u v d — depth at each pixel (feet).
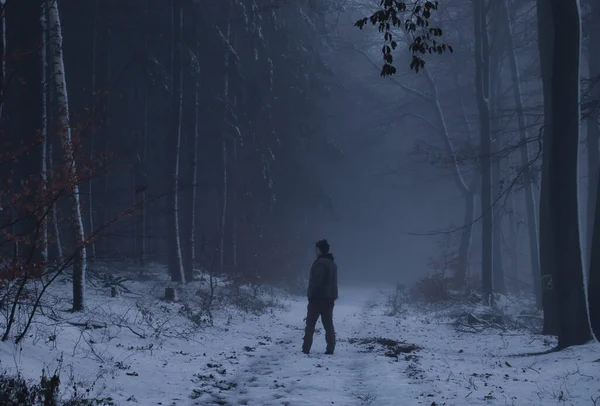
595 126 95.55
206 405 20.74
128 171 84.28
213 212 104.94
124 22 86.69
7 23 47.14
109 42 84.79
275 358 33.45
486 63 92.02
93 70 75.82
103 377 23.49
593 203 96.17
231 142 106.01
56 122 32.99
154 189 88.48
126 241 82.07
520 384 25.72
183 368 27.89
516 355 37.65
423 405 20.57
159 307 49.08
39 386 18.78
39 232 28.86
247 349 36.81
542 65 51.11
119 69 87.81
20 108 44.75
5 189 26.50
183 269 79.92
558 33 38.40
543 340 45.98
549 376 27.94
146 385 23.44
